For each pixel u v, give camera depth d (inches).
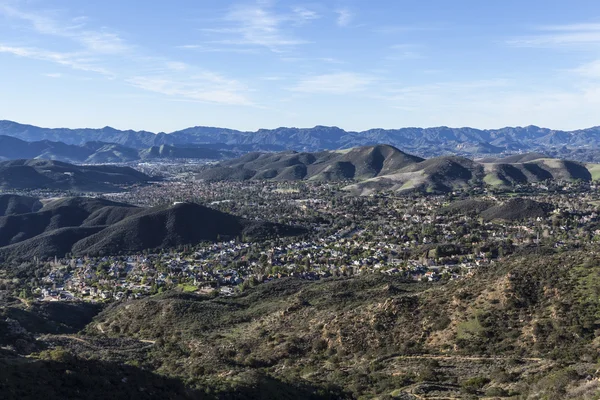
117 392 1882.4
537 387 2113.7
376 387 2534.5
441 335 3088.1
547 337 2738.7
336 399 2432.3
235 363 3144.7
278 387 2397.9
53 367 1887.3
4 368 1760.6
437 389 2365.9
